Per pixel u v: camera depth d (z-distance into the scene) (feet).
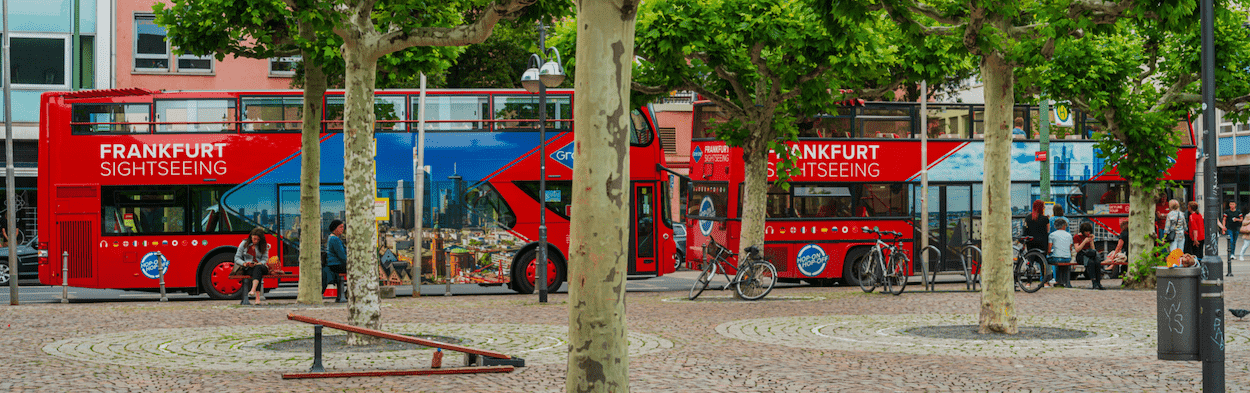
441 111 76.84
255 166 73.92
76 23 114.21
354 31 42.37
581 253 23.11
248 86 119.55
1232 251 115.03
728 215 80.28
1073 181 87.56
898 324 50.65
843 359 38.29
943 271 83.76
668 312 57.93
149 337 46.42
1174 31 37.88
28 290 86.79
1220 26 62.39
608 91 22.84
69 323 53.31
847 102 81.97
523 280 76.84
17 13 112.47
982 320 46.37
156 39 117.19
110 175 73.05
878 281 71.36
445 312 58.95
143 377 34.06
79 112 73.46
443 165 76.23
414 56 58.80
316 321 34.09
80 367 36.60
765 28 56.85
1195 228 76.59
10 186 69.05
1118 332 46.32
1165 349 28.58
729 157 80.84
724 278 71.61
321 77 65.41
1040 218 75.31
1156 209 79.05
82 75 114.83
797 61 59.57
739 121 67.72
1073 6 39.37
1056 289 74.33
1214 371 27.25
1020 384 32.12
